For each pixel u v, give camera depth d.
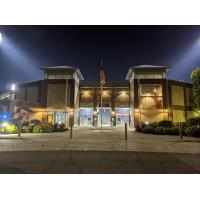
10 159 7.80
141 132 24.41
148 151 9.88
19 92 46.81
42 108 41.53
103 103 44.81
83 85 45.72
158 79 41.84
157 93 41.62
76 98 43.97
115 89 45.56
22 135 18.95
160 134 21.17
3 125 22.14
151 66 43.47
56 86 42.34
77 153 9.16
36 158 8.01
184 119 42.97
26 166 6.75
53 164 7.03
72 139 15.41
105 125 44.03
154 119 40.75
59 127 26.66
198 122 20.66
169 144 12.65
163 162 7.43
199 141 14.13
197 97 39.19
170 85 42.16
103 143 12.93
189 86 45.16
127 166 6.82
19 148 10.71
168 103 41.09
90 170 6.32
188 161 7.62
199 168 6.63
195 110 41.81
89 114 44.75
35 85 44.44
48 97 42.03
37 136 17.97
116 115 44.44
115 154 8.95
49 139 15.33
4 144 12.38
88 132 24.84
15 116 31.58
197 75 39.00
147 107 41.22
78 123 44.16
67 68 42.84
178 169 6.51
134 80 42.00
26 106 35.25
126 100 45.12
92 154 8.92
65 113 41.12
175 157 8.37
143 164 7.11
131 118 43.19
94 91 45.53
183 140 14.41
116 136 18.56
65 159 7.84
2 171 6.20
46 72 43.69
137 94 41.44
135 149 10.52
